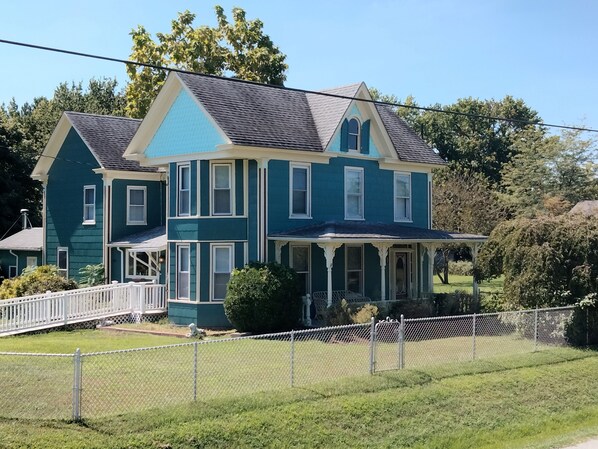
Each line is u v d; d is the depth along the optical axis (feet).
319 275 91.81
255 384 50.24
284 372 54.65
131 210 111.65
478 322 80.89
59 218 118.21
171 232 89.66
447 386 54.29
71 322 84.79
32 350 65.10
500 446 47.21
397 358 60.70
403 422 47.73
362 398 49.08
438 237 95.14
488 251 83.35
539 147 193.26
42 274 99.86
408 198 104.32
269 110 91.35
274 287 78.48
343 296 91.86
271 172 85.76
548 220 78.48
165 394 46.39
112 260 109.70
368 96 96.12
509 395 55.52
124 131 118.83
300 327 81.92
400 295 102.68
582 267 74.33
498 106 261.03
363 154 96.78
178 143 89.81
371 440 44.78
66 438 37.60
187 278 87.86
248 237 85.35
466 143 254.47
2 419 39.65
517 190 191.62
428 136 260.62
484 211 164.96
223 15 154.20
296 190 88.89
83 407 42.60
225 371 54.75
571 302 74.49
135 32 147.54
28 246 125.08
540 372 61.05
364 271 97.76
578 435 49.29
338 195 93.97
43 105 219.61
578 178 189.06
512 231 80.69
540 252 75.61
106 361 58.29
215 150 84.43
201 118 86.58
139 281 106.01
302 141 88.84
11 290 95.35
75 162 115.24
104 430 39.14
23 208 160.45
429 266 98.99
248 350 65.72
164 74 147.43
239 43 154.71
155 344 70.69
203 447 39.73
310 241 82.12
